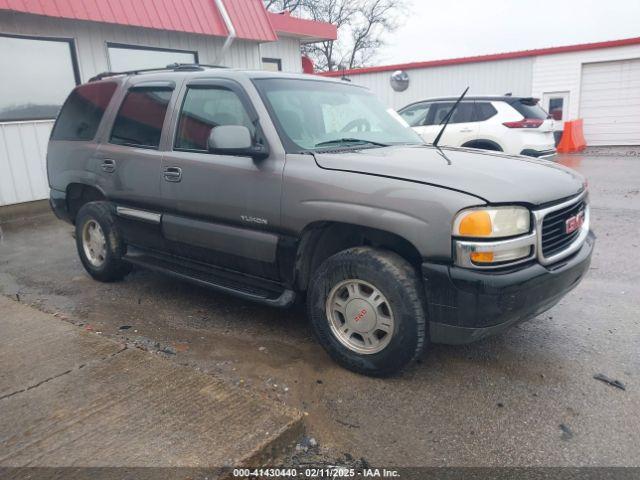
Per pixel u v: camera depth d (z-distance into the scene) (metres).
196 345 3.92
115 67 9.77
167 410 2.87
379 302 3.31
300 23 13.91
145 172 4.49
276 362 3.66
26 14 8.38
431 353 3.76
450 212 2.97
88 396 3.02
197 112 4.24
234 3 11.12
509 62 18.59
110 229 4.97
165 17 9.73
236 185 3.83
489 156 3.89
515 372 3.50
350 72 20.92
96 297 4.95
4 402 2.96
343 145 4.01
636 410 3.05
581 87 18.19
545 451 2.72
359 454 2.72
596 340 3.93
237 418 2.79
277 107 3.91
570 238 3.52
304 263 3.66
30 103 8.77
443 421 2.98
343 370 3.54
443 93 19.67
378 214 3.19
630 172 12.20
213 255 4.14
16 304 4.45
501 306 2.98
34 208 8.91
